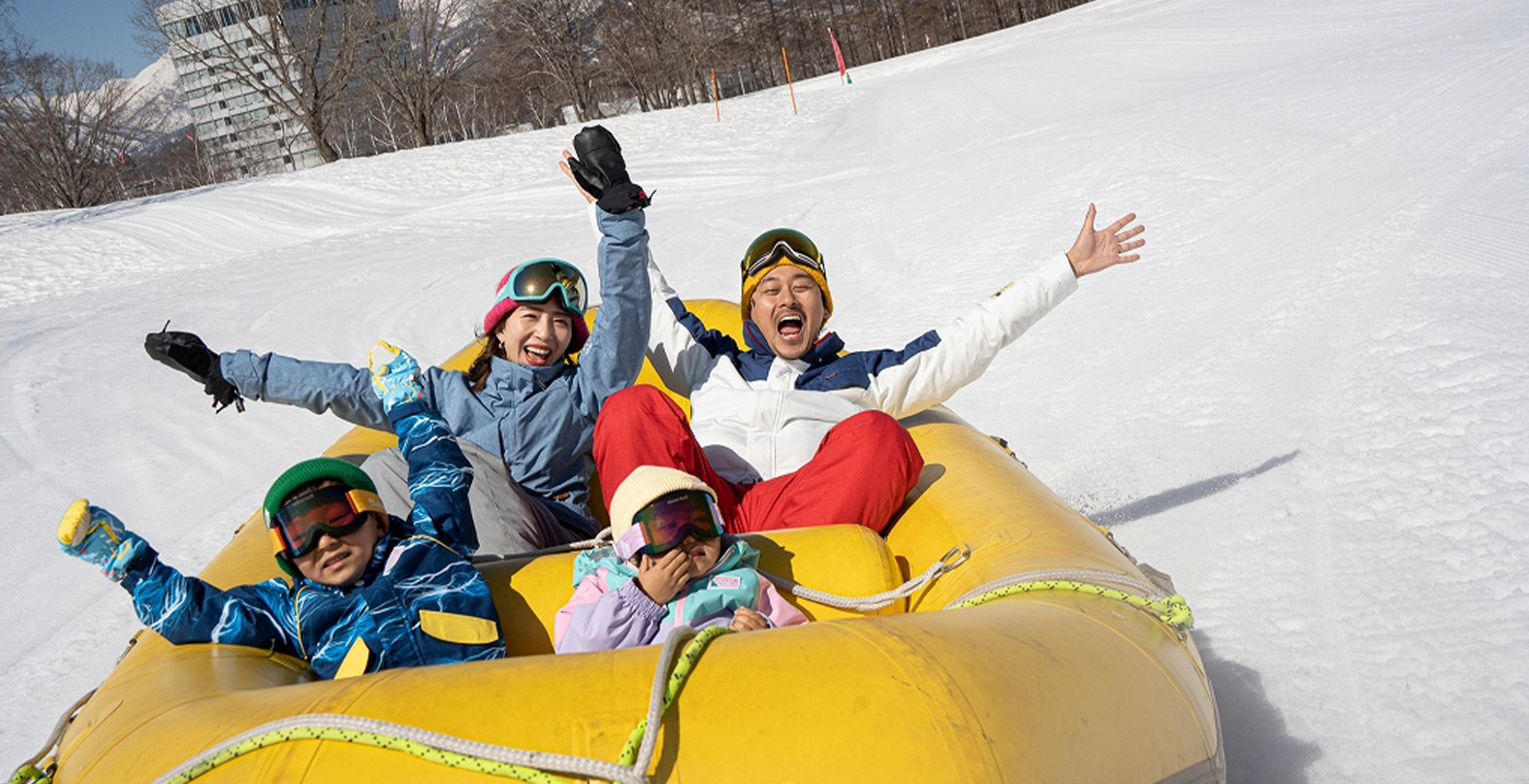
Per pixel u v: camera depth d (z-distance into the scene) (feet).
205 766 5.08
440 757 4.88
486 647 7.23
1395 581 9.71
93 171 156.35
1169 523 12.21
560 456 10.08
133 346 34.09
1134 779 5.39
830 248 35.83
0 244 74.59
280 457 21.93
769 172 62.39
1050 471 14.80
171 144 211.00
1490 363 14.38
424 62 151.43
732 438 10.40
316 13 137.18
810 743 4.89
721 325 14.65
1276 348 17.52
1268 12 86.33
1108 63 78.13
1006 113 67.77
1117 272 25.12
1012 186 38.96
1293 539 11.12
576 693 5.14
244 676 6.67
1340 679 8.43
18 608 15.40
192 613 6.99
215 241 73.56
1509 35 48.98
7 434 24.52
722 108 94.17
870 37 251.80
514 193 70.85
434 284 41.45
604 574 7.34
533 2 157.28
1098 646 5.95
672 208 54.24
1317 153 32.30
